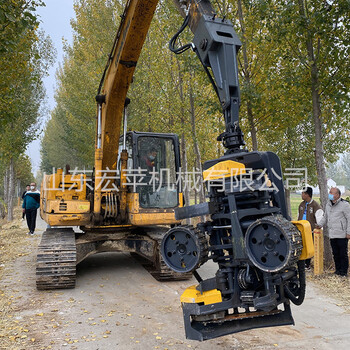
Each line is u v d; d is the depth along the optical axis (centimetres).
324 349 407
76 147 2597
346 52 754
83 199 744
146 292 632
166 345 423
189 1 402
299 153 1215
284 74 824
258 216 332
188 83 1209
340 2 696
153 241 750
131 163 732
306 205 756
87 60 1900
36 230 1502
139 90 1501
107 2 1755
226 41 369
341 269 686
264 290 339
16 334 448
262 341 429
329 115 861
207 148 1462
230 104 364
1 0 701
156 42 1300
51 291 636
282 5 777
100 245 774
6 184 2605
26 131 2067
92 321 497
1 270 780
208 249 339
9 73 941
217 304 334
